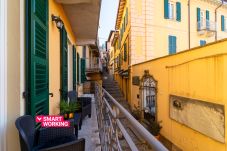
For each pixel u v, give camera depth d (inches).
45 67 120.9
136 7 552.4
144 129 39.4
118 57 943.0
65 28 220.1
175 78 295.0
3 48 77.3
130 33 556.1
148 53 550.9
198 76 233.9
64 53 202.5
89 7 197.3
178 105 282.5
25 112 89.4
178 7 591.2
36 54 100.3
